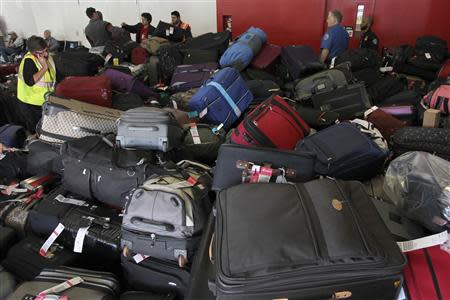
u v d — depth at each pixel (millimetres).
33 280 1471
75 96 2652
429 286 1130
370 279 1038
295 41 5895
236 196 1281
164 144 1965
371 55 3637
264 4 5871
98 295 1364
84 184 1898
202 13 6707
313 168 1589
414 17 5113
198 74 3434
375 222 1185
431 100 2369
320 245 1043
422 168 1476
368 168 1935
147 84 4055
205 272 1312
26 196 2137
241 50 3439
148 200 1510
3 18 8742
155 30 5742
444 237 1224
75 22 8070
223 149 1645
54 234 1771
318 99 2881
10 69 4961
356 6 5359
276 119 2035
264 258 1022
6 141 2758
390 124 2477
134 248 1551
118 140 2006
